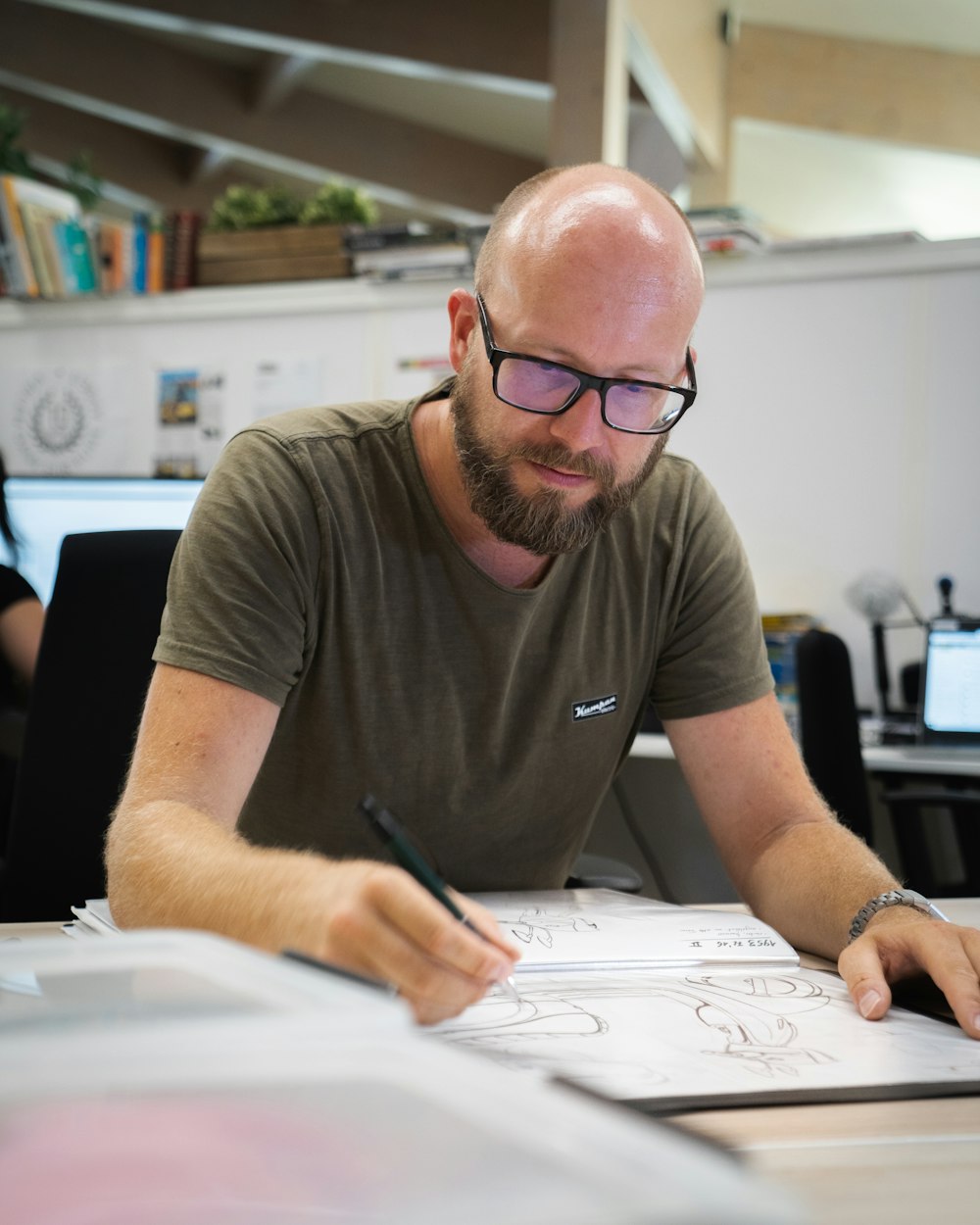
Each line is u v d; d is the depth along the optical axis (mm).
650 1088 558
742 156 5871
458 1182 250
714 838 1138
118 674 1404
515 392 913
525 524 955
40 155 7207
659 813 2445
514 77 4727
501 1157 263
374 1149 266
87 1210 242
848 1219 416
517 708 1115
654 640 1170
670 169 5129
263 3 5078
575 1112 290
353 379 2602
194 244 2752
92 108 6438
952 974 732
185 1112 280
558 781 1155
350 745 1073
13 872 1375
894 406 2336
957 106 5184
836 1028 690
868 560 2354
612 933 889
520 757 1115
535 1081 469
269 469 1020
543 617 1105
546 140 6215
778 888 985
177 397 2727
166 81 6230
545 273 899
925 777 2160
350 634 1043
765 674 1185
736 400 2422
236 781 903
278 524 990
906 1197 440
